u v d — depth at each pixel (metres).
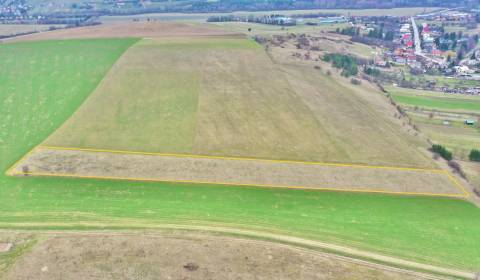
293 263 27.58
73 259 26.94
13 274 25.58
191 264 26.83
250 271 26.52
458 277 27.48
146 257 27.34
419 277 27.22
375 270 27.58
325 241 30.50
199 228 31.14
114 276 25.56
